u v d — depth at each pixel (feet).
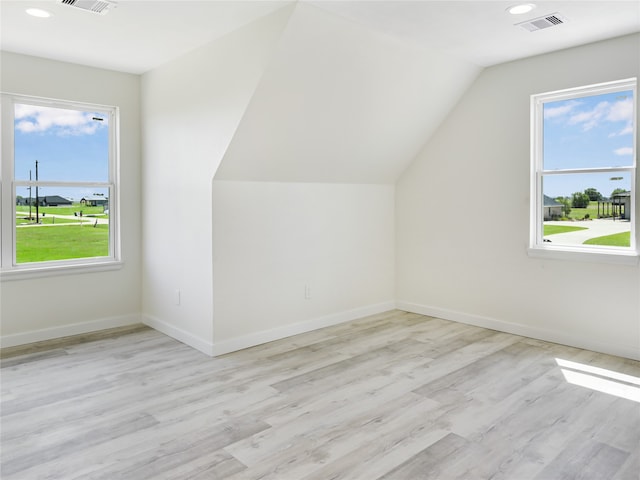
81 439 8.04
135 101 15.15
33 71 13.15
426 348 12.85
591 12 10.21
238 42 10.93
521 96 13.70
